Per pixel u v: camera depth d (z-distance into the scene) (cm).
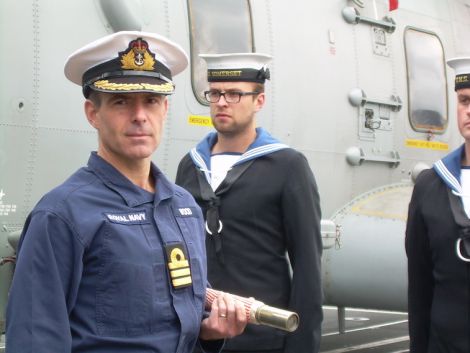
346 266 532
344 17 607
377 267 521
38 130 409
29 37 407
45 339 159
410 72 662
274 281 292
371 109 620
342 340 722
